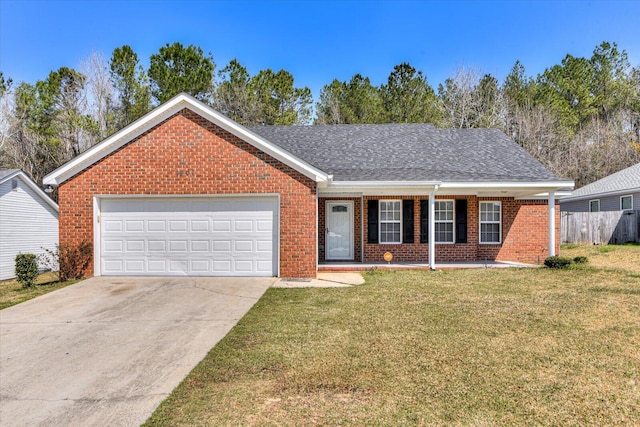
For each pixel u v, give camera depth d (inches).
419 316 270.8
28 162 1110.4
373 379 171.5
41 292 370.9
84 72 1154.7
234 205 431.2
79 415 148.7
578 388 160.4
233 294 352.2
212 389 165.5
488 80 1296.8
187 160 423.8
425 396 155.0
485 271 466.6
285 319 269.9
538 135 1229.1
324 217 572.1
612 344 211.2
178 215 433.1
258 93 1124.5
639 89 1411.2
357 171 519.2
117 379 180.7
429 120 1142.3
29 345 231.3
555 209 585.0
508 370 178.9
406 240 561.3
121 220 432.8
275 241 430.0
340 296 339.9
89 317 287.7
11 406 157.4
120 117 1127.6
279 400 154.0
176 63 1030.4
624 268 477.7
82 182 427.2
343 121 1164.5
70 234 428.8
